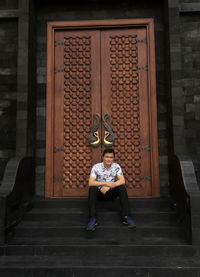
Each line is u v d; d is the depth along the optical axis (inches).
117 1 189.8
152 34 183.9
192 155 172.1
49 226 137.1
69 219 146.9
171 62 164.7
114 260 115.4
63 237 133.2
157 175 171.3
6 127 179.8
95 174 145.2
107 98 181.9
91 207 133.4
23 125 162.7
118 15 189.0
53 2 191.3
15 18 185.5
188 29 182.4
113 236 132.3
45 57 186.7
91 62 185.8
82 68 185.6
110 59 185.6
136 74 183.2
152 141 174.4
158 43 184.5
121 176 143.3
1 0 188.4
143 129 177.5
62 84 184.2
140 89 181.0
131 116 179.8
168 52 169.2
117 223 139.9
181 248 118.8
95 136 177.3
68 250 121.3
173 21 168.1
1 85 183.8
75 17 190.4
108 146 176.9
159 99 179.0
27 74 167.3
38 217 148.1
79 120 181.3
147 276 105.8
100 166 147.2
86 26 187.0
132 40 187.0
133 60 184.7
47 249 121.6
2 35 187.8
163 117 177.5
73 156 178.2
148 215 145.6
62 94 183.3
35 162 177.0
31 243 125.7
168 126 171.8
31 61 175.2
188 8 179.3
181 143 158.1
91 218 131.6
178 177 144.6
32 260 116.2
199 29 182.1
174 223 142.3
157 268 106.3
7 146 178.1
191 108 176.2
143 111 179.0
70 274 107.3
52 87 182.7
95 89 182.9
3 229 124.3
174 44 165.9
